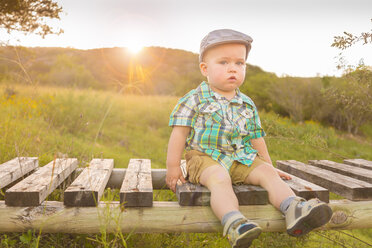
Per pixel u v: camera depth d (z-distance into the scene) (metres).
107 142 6.90
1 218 1.76
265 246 2.30
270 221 1.90
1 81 5.16
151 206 1.85
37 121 6.18
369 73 2.94
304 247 2.40
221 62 2.11
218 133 2.08
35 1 3.98
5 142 3.74
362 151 8.72
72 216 1.80
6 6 3.77
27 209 1.78
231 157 2.07
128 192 1.83
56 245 1.98
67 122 7.00
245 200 1.89
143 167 2.67
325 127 13.27
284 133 3.31
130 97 12.12
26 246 1.91
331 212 1.59
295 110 14.03
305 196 1.97
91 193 1.82
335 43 2.84
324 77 12.66
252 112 2.27
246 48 2.21
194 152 2.12
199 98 2.14
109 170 2.59
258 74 15.73
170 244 2.18
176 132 2.10
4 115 5.02
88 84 24.78
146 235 2.19
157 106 10.23
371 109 3.12
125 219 1.83
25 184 1.93
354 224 2.01
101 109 8.59
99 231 1.83
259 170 1.99
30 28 4.00
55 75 24.86
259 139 2.29
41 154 3.78
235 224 1.56
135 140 7.33
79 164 3.23
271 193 1.88
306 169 2.68
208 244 2.25
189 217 1.87
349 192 2.05
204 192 1.86
